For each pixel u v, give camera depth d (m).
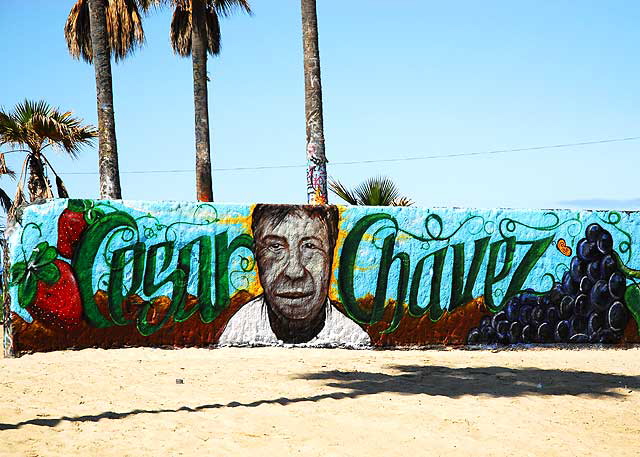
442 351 12.67
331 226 12.35
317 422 7.32
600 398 9.02
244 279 11.97
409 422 7.48
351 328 12.37
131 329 11.48
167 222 11.67
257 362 10.74
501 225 13.09
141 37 19.98
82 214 11.30
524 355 12.54
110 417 7.20
